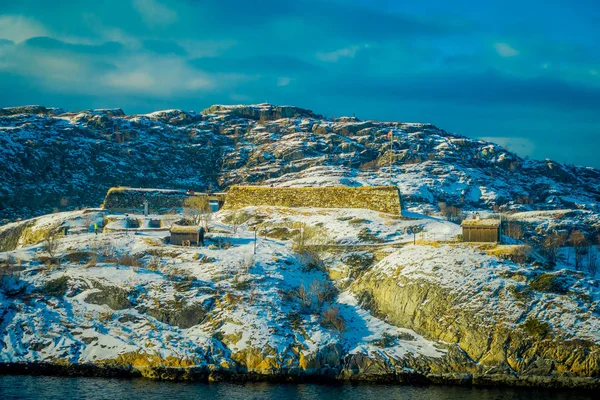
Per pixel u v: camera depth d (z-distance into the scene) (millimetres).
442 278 136500
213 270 147125
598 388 118875
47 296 137000
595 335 123125
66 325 130625
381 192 192875
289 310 136875
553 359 122125
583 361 120812
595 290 131625
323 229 175500
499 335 125688
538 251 168250
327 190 198625
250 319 131875
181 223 182750
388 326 135375
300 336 129625
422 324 132375
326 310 138125
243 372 123750
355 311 140500
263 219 189375
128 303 135500
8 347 125812
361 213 185000
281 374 123312
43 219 197250
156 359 123812
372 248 160750
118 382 120312
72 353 125375
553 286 131750
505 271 136625
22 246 186000
